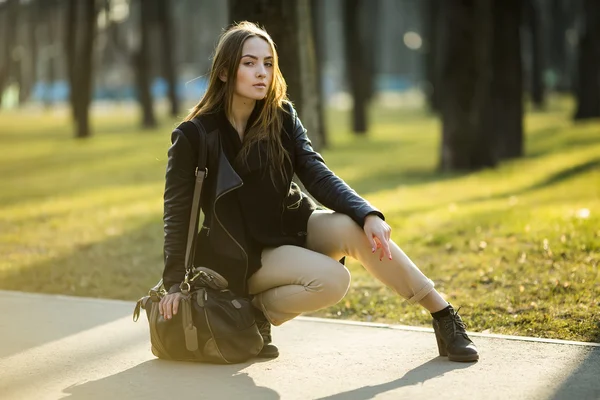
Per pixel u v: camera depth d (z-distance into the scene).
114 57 68.12
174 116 48.00
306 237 5.37
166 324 5.21
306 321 6.52
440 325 5.33
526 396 4.57
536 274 7.71
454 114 20.38
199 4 78.06
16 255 10.13
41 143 33.97
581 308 6.56
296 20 9.58
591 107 33.22
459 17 20.17
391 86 98.31
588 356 5.32
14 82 72.00
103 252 10.27
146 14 40.91
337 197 5.16
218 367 5.25
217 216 5.11
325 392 4.73
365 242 5.13
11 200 16.70
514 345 5.62
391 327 6.27
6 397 4.78
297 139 5.34
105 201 16.03
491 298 7.08
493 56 22.67
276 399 4.62
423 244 9.76
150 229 12.06
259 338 5.29
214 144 5.10
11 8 52.88
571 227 9.58
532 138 27.80
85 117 35.44
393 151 27.03
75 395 4.79
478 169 20.23
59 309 7.10
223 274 5.21
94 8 34.81
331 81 90.69
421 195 15.29
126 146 30.89
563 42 62.75
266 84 5.10
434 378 4.93
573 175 16.48
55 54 74.88
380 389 4.75
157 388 4.86
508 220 10.70
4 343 5.98
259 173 5.15
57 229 12.36
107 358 5.54
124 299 7.91
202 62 81.06
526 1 45.22
